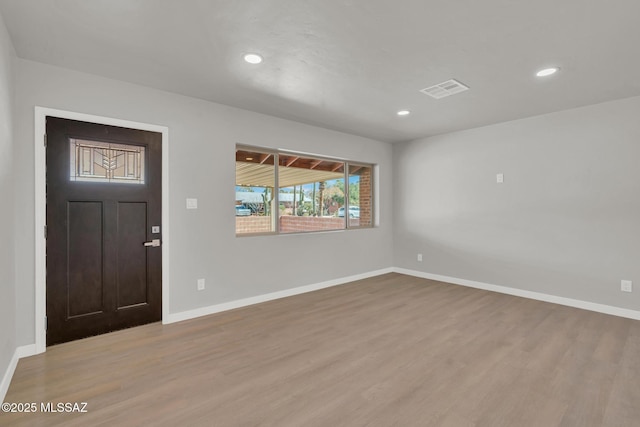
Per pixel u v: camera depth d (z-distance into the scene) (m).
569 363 2.36
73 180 2.72
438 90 3.15
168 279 3.21
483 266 4.52
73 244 2.73
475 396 1.96
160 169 3.18
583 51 2.37
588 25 2.03
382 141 5.51
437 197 5.04
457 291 4.40
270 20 1.99
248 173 3.95
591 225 3.58
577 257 3.68
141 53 2.41
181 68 2.67
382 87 3.07
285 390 2.02
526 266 4.09
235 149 3.69
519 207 4.14
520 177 4.12
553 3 1.82
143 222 3.09
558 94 3.24
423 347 2.64
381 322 3.22
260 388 2.04
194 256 3.38
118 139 2.93
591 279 3.59
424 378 2.16
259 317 3.37
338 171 5.08
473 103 3.51
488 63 2.57
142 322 3.09
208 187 3.47
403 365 2.34
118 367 2.30
